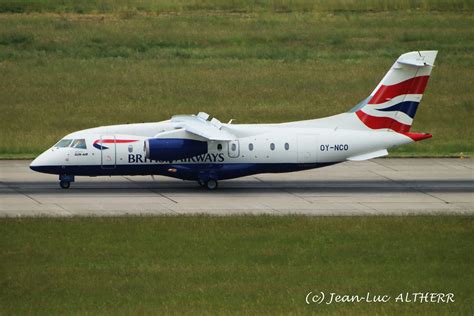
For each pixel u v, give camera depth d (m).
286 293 131.12
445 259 147.88
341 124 198.62
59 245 152.00
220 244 153.88
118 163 191.50
